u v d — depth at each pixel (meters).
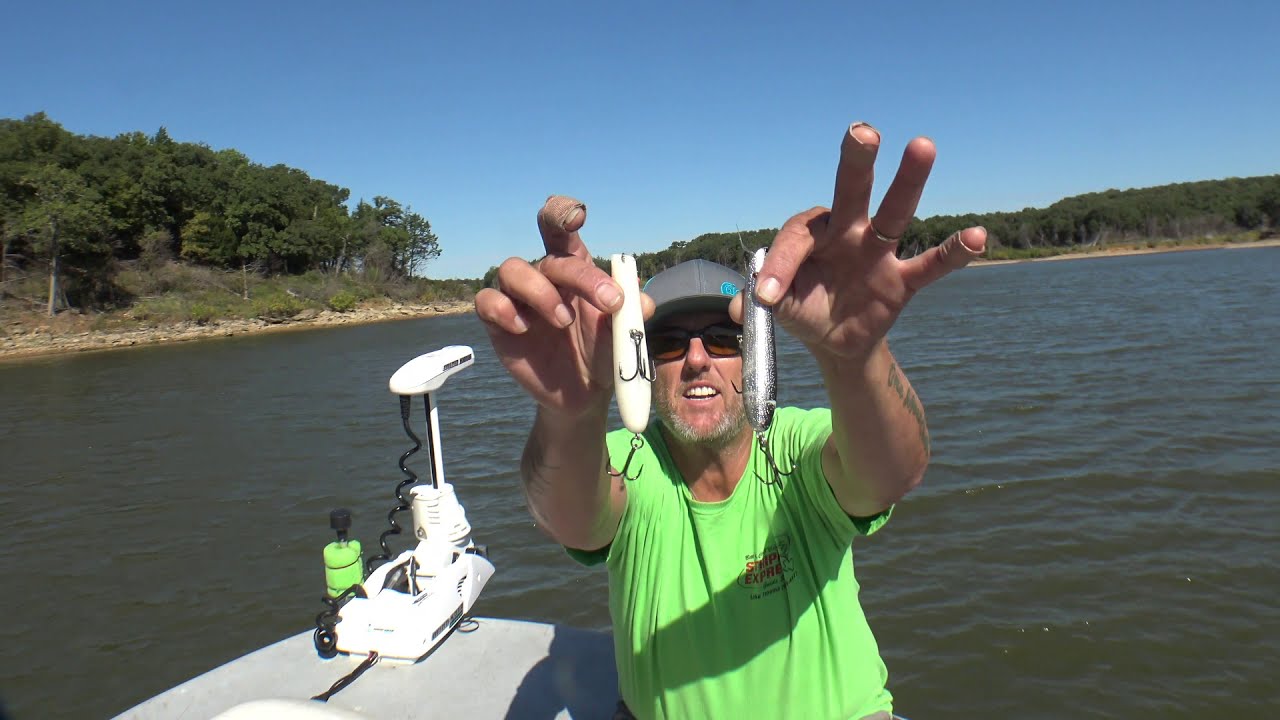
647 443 1.25
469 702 1.43
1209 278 22.97
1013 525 4.13
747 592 1.15
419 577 1.69
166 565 4.61
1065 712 2.71
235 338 26.92
